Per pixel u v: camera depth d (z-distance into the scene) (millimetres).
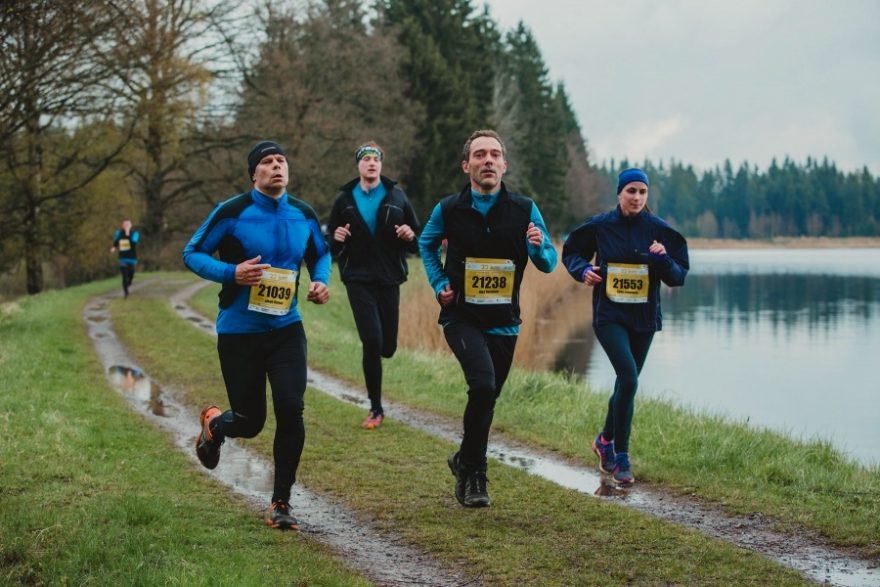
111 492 5988
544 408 9562
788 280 53625
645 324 6887
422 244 5945
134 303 21609
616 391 6746
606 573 4719
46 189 30156
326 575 4562
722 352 22188
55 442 7316
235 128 36906
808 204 184125
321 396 10250
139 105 27750
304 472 6898
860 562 4949
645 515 5754
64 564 4523
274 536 5262
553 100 83500
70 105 19359
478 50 61375
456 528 5508
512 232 5746
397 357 13430
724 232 194750
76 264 36594
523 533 5402
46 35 15141
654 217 6918
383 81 44031
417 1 56281
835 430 13141
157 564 4523
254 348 5449
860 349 22641
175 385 11070
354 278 8594
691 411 9844
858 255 118438
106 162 28797
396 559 4984
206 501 6031
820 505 6016
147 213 36750
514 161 64250
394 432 8367
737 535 5445
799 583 4570
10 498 5734
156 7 26516
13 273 37969
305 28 40281
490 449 7863
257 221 5430
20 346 13102
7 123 17141
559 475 6977
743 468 7043
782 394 16406
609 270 6852
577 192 98125
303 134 37812
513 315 5852
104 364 12656
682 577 4648
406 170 48531
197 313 19844
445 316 5906
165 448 7641
